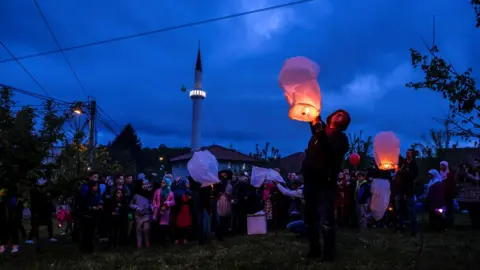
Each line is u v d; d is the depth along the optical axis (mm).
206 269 5844
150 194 9594
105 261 6973
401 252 6648
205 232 9109
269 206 12227
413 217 8914
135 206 9062
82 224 8500
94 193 8633
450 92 5191
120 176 9586
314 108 5023
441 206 10195
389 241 8055
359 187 10742
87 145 18312
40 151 6387
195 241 9773
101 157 29219
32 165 6391
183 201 9828
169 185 9867
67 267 6484
